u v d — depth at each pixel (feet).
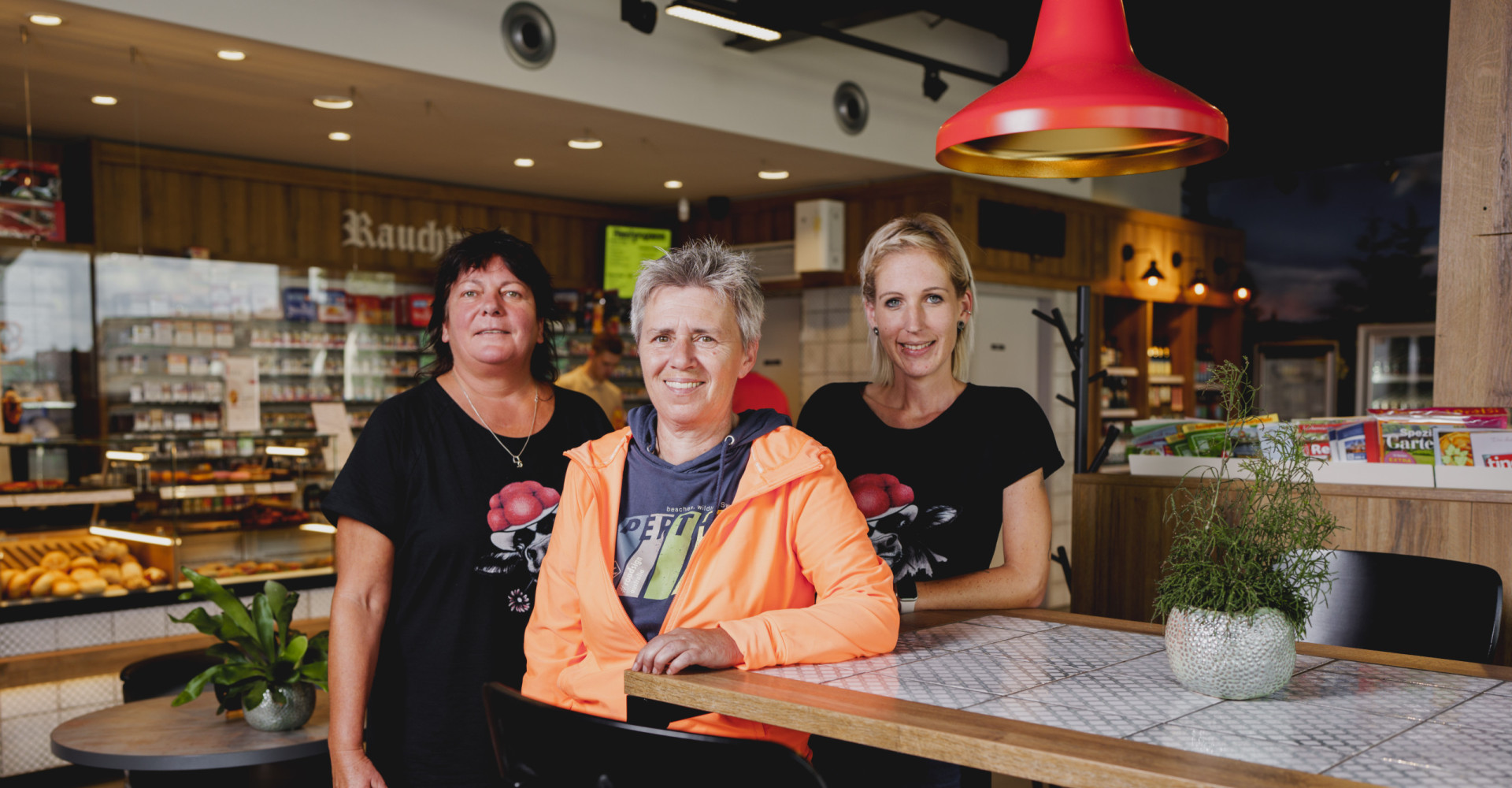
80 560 12.57
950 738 3.81
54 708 12.60
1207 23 20.84
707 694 4.45
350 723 6.10
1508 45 9.27
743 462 5.20
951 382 6.91
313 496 14.89
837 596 4.97
